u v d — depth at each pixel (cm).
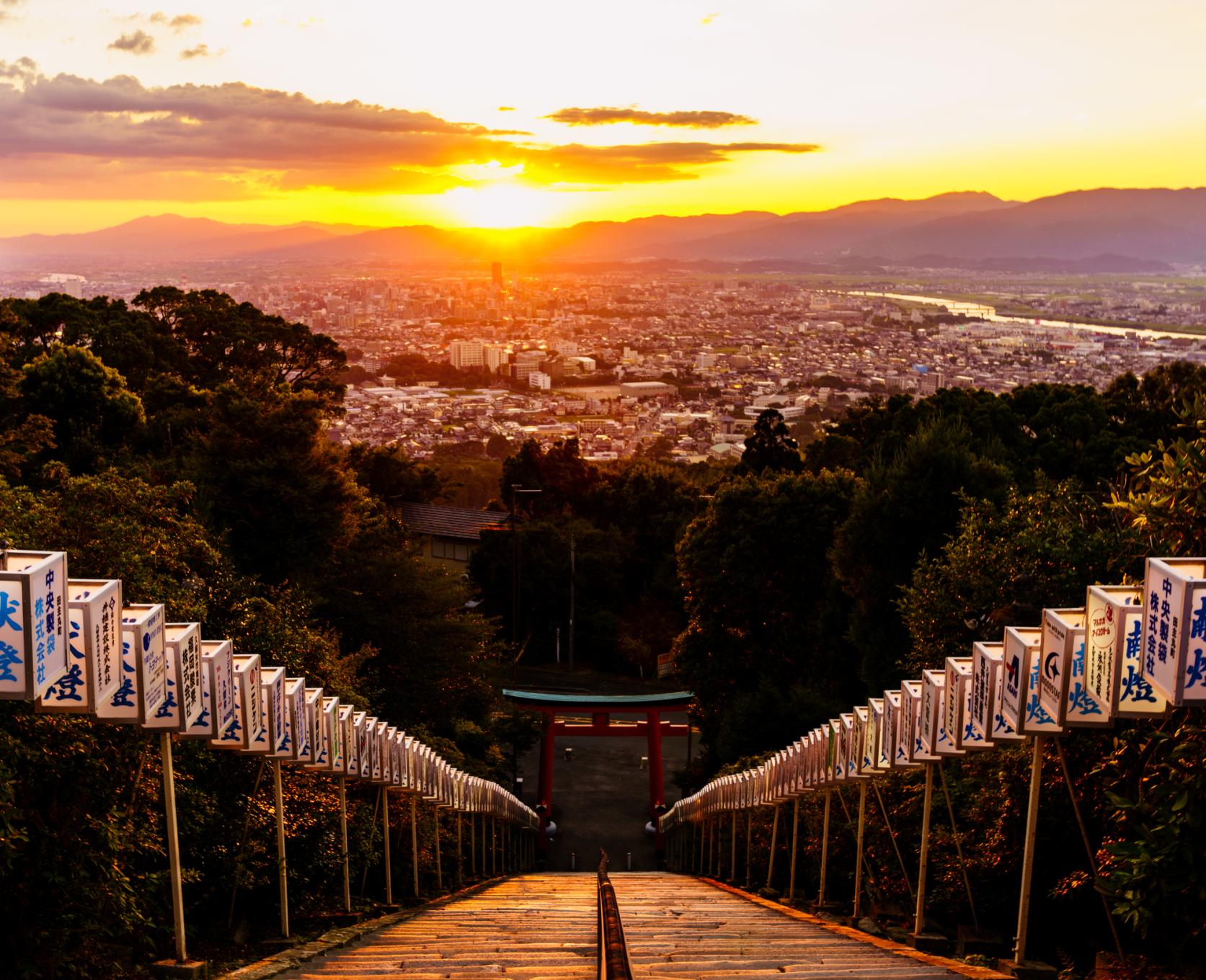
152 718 732
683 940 962
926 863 984
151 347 4862
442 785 1692
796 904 1405
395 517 4606
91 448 3044
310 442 2834
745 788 1830
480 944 936
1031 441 3481
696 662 3344
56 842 791
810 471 4338
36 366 3456
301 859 1206
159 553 1291
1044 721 725
